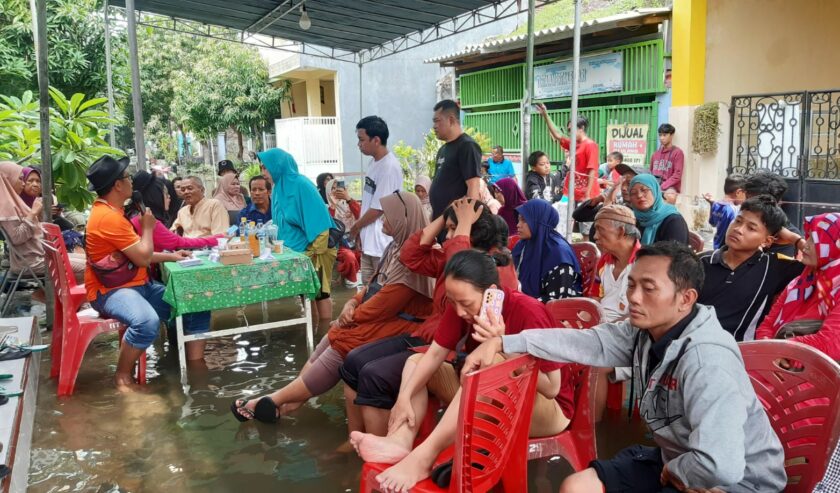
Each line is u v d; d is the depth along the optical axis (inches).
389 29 458.9
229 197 324.2
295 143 738.2
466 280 94.3
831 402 79.4
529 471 127.9
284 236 235.5
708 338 78.3
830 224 111.7
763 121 330.6
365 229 241.3
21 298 286.7
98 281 183.9
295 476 130.4
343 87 694.5
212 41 876.0
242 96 863.7
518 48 488.7
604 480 87.2
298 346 214.1
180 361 185.0
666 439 82.4
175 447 144.6
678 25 372.8
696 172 366.3
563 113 473.1
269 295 200.2
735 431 73.0
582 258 179.8
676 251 79.6
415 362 113.8
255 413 154.6
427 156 543.8
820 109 304.7
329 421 155.6
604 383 145.1
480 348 90.7
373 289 157.8
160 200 242.7
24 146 321.7
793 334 114.0
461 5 385.4
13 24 513.7
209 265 193.9
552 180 404.8
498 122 555.8
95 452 143.0
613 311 145.4
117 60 574.9
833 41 327.9
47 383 186.7
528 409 93.7
